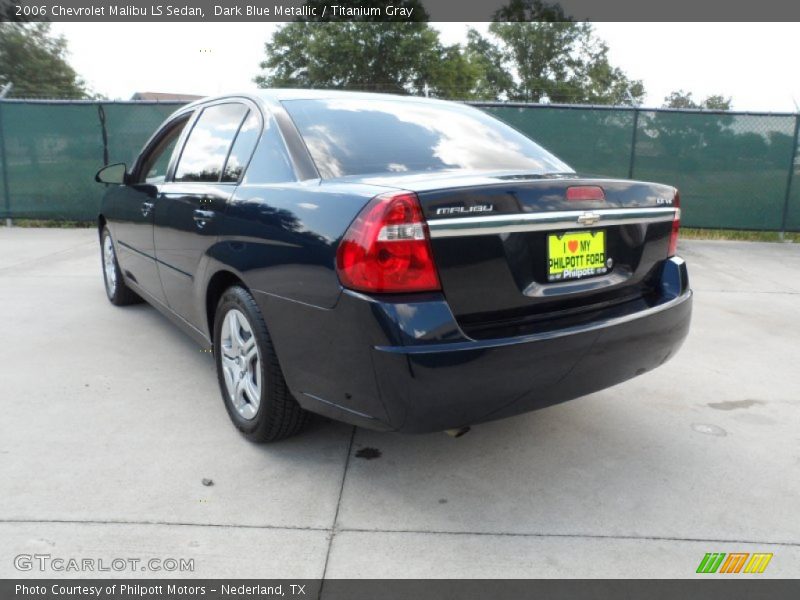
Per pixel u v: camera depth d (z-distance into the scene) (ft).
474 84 122.93
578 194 7.27
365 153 8.34
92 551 6.45
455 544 6.72
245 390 8.72
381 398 6.49
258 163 8.73
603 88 155.84
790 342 14.26
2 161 31.12
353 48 109.19
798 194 29.89
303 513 7.20
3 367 11.65
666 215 8.48
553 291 7.14
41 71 104.32
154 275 12.20
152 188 11.95
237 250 8.26
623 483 8.02
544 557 6.55
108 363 11.96
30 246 25.86
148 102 30.81
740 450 8.95
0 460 8.21
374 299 6.34
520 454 8.73
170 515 7.09
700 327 15.43
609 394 10.98
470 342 6.42
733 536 6.97
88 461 8.25
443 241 6.40
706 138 29.60
